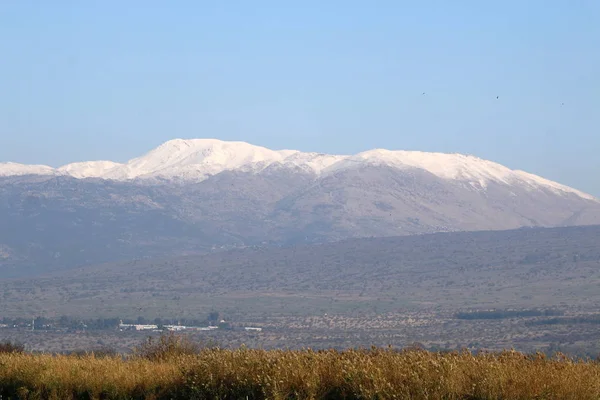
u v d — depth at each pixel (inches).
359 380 1610.5
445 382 1531.7
